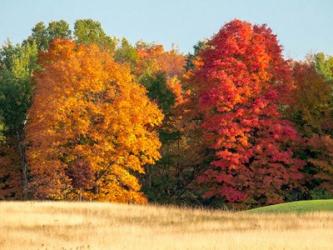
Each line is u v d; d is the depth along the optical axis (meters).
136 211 37.81
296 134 52.78
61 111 49.94
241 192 51.81
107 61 54.69
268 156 52.88
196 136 57.84
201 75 54.81
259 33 56.69
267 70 54.75
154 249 23.05
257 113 52.28
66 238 26.73
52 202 41.84
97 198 51.00
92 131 50.72
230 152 51.19
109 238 26.58
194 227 31.02
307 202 42.47
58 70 51.81
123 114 50.97
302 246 22.95
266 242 23.95
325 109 54.81
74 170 50.62
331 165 52.06
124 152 51.84
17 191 59.62
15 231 28.39
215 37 55.47
